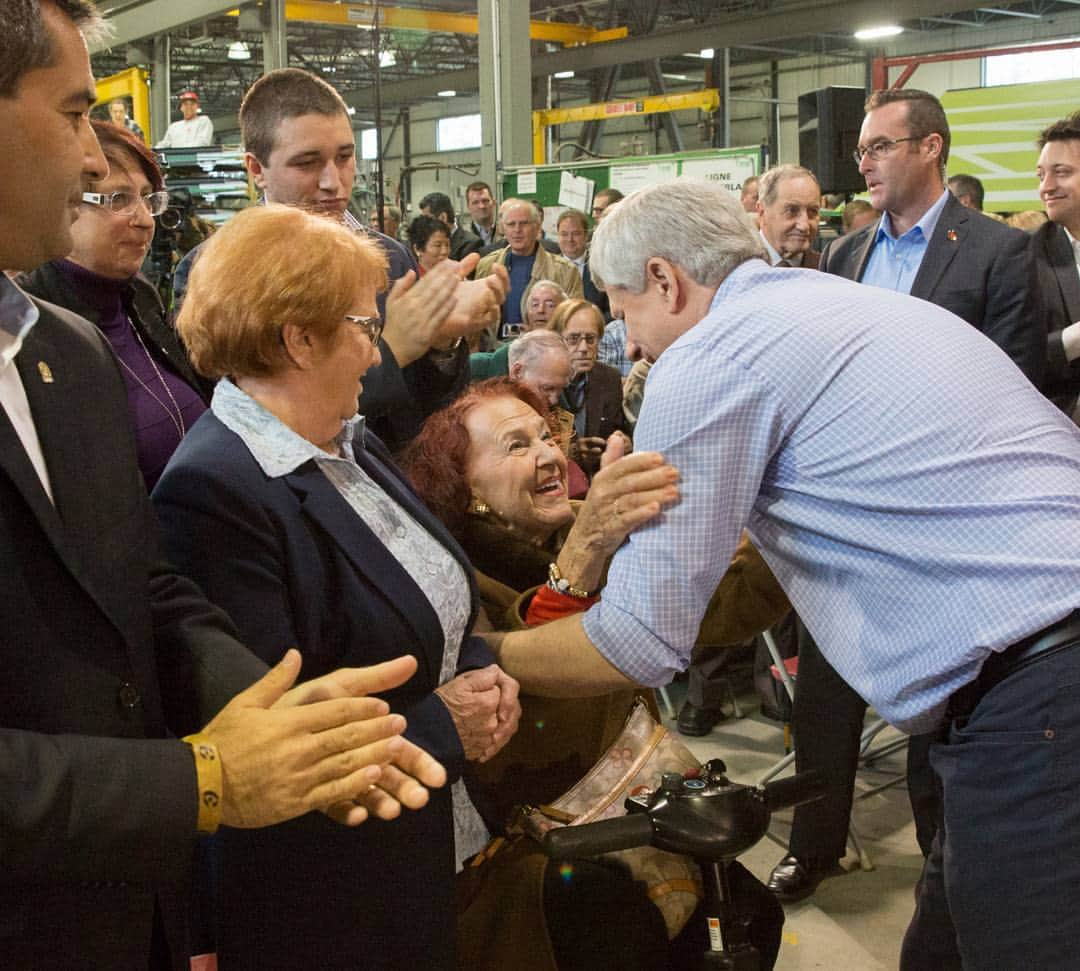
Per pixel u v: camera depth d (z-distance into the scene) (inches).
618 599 62.8
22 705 41.2
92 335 50.6
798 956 105.9
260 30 377.7
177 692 49.4
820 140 229.5
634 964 65.6
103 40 44.7
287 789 39.9
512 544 77.5
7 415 42.2
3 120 40.1
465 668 64.1
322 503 57.1
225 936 57.7
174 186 203.5
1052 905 58.3
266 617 54.6
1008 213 356.8
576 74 807.7
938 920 70.9
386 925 57.8
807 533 63.6
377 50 153.3
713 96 562.3
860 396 60.6
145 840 38.4
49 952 41.6
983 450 59.8
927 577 60.1
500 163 328.8
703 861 59.7
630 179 297.0
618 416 172.9
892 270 131.6
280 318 55.6
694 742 153.9
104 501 46.3
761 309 62.8
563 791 71.6
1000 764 59.1
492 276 78.0
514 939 66.6
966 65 779.4
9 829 36.1
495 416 76.3
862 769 144.3
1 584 40.6
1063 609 57.4
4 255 42.4
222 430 57.4
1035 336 122.3
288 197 95.0
